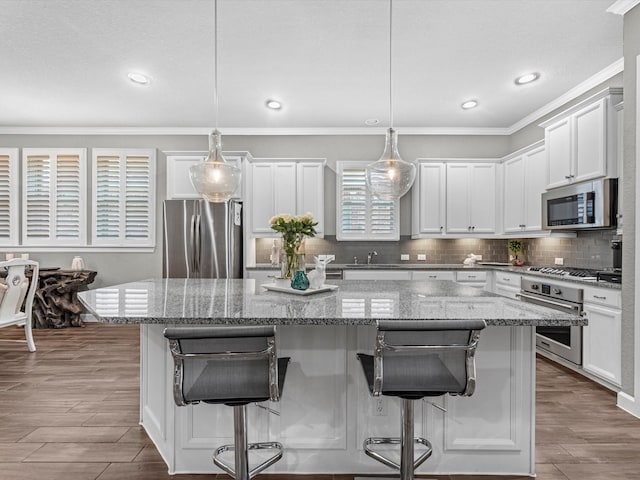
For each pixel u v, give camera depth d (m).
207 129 5.24
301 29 2.91
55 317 4.85
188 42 3.10
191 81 3.80
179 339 1.33
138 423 2.43
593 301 2.94
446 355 1.45
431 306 1.81
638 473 1.94
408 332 1.43
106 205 5.22
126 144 5.29
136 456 2.08
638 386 2.50
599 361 2.89
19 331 4.69
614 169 3.02
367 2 2.59
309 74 3.64
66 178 5.22
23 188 5.23
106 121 5.00
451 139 5.25
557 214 3.61
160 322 1.57
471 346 1.40
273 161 4.95
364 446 1.81
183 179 4.75
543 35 2.97
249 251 4.85
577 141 3.37
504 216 4.81
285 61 3.39
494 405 1.92
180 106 4.45
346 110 4.55
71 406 2.66
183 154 4.75
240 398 1.43
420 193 4.88
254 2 2.60
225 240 4.41
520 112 4.58
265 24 2.85
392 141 2.57
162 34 2.99
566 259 4.18
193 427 1.95
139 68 3.55
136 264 5.29
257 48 3.18
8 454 2.09
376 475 1.93
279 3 2.61
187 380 1.42
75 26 2.90
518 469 1.92
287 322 1.55
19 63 3.47
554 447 2.16
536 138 4.65
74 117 4.84
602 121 3.06
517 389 1.91
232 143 5.29
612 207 2.98
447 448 1.92
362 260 5.24
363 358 1.80
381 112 4.62
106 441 2.22
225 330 1.31
